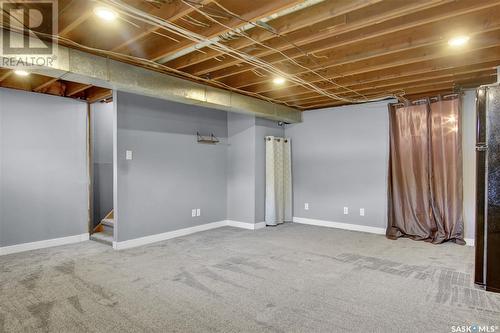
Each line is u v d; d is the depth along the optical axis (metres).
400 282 3.04
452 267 3.49
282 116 5.78
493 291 2.80
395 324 2.25
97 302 2.60
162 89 3.89
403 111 5.06
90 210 4.87
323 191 5.99
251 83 4.31
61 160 4.59
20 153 4.19
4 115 4.07
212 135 5.66
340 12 2.35
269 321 2.29
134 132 4.42
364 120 5.52
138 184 4.47
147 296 2.71
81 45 2.97
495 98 2.85
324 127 6.00
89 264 3.59
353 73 3.73
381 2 2.42
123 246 4.29
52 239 4.45
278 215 6.06
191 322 2.27
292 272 3.32
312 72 3.77
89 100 4.86
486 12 2.57
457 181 4.53
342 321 2.29
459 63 3.46
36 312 2.42
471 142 4.49
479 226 2.90
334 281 3.07
